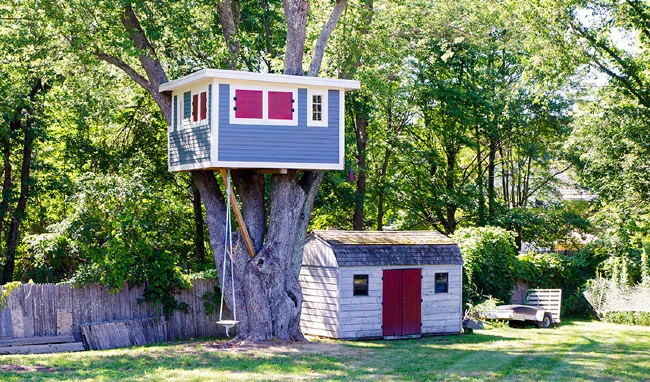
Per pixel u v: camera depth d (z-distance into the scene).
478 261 31.34
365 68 28.89
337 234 25.94
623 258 33.81
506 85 42.59
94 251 23.12
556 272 35.09
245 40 25.81
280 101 20.84
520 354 20.72
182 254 34.81
